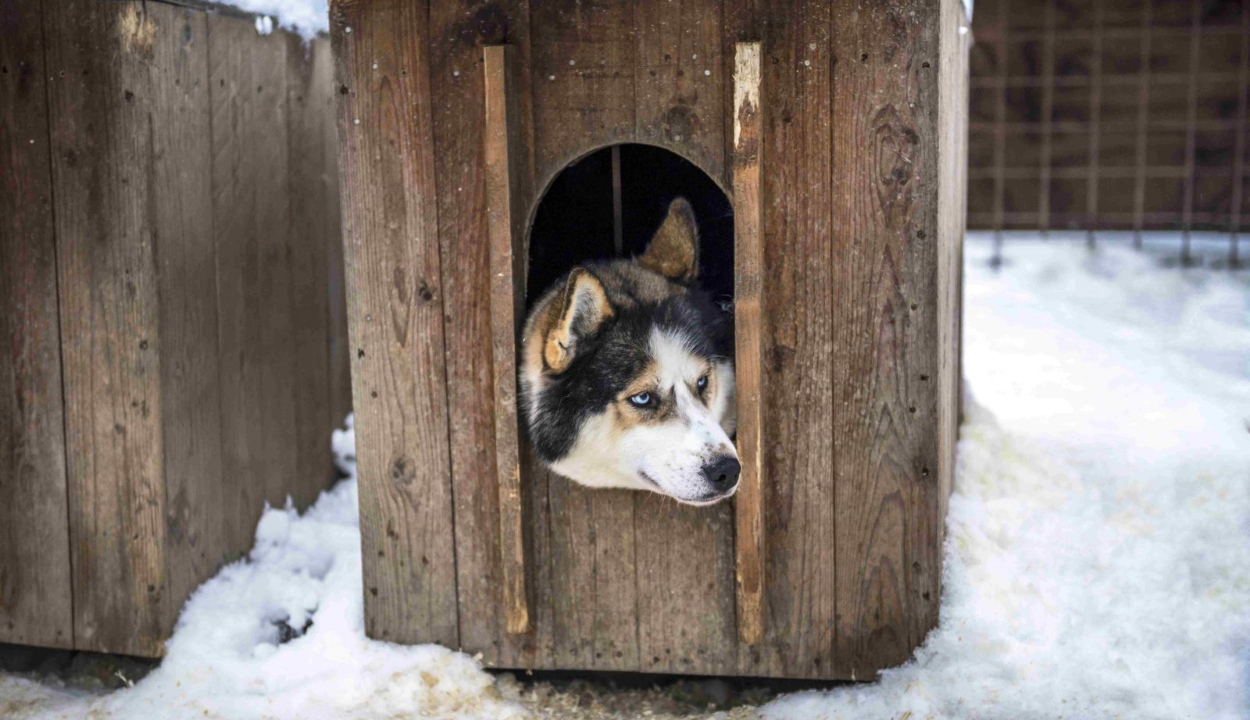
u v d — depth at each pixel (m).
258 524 3.92
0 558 3.44
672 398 2.80
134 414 3.30
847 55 2.79
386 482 3.21
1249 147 7.28
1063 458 3.94
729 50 2.84
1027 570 3.30
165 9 3.27
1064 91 7.46
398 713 3.04
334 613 3.40
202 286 3.52
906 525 2.95
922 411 2.90
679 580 3.10
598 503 3.10
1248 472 3.68
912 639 3.01
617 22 2.88
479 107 2.96
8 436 3.38
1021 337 5.66
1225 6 7.16
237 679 3.22
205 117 3.51
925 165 2.80
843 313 2.89
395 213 3.06
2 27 3.18
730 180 2.90
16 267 3.29
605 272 3.12
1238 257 7.14
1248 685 2.83
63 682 3.43
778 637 3.07
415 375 3.13
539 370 2.96
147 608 3.38
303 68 4.13
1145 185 7.48
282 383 4.07
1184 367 5.31
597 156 3.55
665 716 3.09
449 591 3.23
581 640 3.17
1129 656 2.97
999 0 7.39
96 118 3.18
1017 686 2.87
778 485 2.99
